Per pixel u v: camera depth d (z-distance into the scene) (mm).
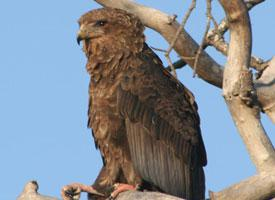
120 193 11617
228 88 9602
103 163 12773
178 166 12523
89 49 12875
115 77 12492
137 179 12273
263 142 9508
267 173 8883
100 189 12156
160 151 12430
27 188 10234
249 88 9477
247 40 9531
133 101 12391
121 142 12336
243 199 8820
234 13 9430
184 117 12867
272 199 9289
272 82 12797
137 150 12258
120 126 12328
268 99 12648
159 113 12586
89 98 12695
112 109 12344
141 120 12391
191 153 12734
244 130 9609
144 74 12602
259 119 9617
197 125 13242
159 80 12797
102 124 12461
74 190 11891
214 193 8914
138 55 12773
